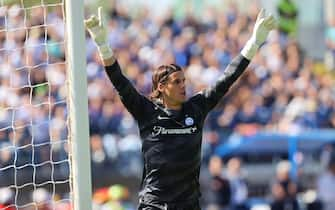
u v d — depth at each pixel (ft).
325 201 130.21
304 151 135.03
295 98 162.30
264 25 62.44
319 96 162.30
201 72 168.66
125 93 60.80
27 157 118.21
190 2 204.23
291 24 191.52
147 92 161.79
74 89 63.52
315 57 194.70
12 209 100.58
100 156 137.39
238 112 154.30
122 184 134.92
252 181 135.74
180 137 60.39
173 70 60.85
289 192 127.85
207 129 150.41
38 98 126.41
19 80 123.34
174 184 60.13
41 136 121.08
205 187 134.62
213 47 178.40
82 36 63.82
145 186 60.75
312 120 154.20
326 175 131.75
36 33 118.42
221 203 132.16
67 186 115.96
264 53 178.40
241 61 62.54
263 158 137.18
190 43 178.19
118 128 144.25
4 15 82.89
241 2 200.54
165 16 191.62
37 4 80.79
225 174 135.64
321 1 202.28
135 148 139.23
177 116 60.64
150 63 171.42
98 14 61.36
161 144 60.29
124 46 175.73
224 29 186.29
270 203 130.62
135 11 199.21
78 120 63.46
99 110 147.43
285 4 191.52
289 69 173.78
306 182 132.57
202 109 61.77
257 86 164.55
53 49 132.87
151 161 60.44
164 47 176.35
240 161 136.67
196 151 60.80
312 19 202.28
